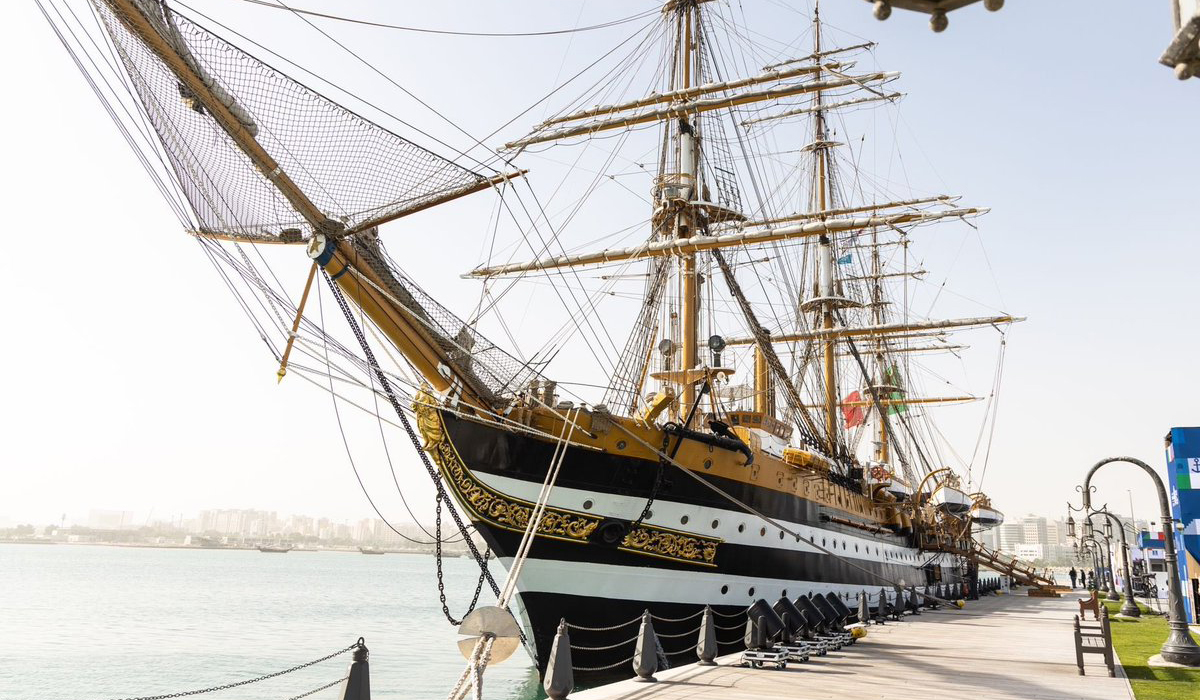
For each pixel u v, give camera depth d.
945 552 46.25
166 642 43.06
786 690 13.05
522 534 17.97
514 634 10.09
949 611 34.62
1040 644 20.47
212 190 14.43
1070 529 21.78
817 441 31.52
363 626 54.19
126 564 178.38
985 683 14.25
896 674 15.14
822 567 25.61
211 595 85.62
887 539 34.47
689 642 19.84
